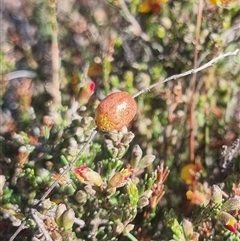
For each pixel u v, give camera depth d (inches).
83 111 9.0
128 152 9.5
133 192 7.3
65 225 6.8
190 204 8.6
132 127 9.8
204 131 9.9
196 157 9.7
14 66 11.3
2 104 10.8
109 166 7.7
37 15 11.8
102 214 7.8
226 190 9.0
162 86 10.3
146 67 10.6
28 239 8.2
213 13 10.3
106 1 11.1
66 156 8.0
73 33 11.6
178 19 10.5
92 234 7.8
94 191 7.5
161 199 8.8
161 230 8.4
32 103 10.5
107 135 7.7
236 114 10.0
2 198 8.3
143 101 10.1
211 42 10.1
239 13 10.3
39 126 9.5
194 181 9.1
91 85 9.0
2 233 8.3
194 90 10.1
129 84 10.2
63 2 11.6
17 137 8.8
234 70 10.2
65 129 8.3
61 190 8.0
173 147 9.7
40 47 11.8
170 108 9.9
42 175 8.2
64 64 11.3
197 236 7.3
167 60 10.5
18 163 8.5
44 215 7.2
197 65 10.1
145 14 10.9
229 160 9.2
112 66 10.8
